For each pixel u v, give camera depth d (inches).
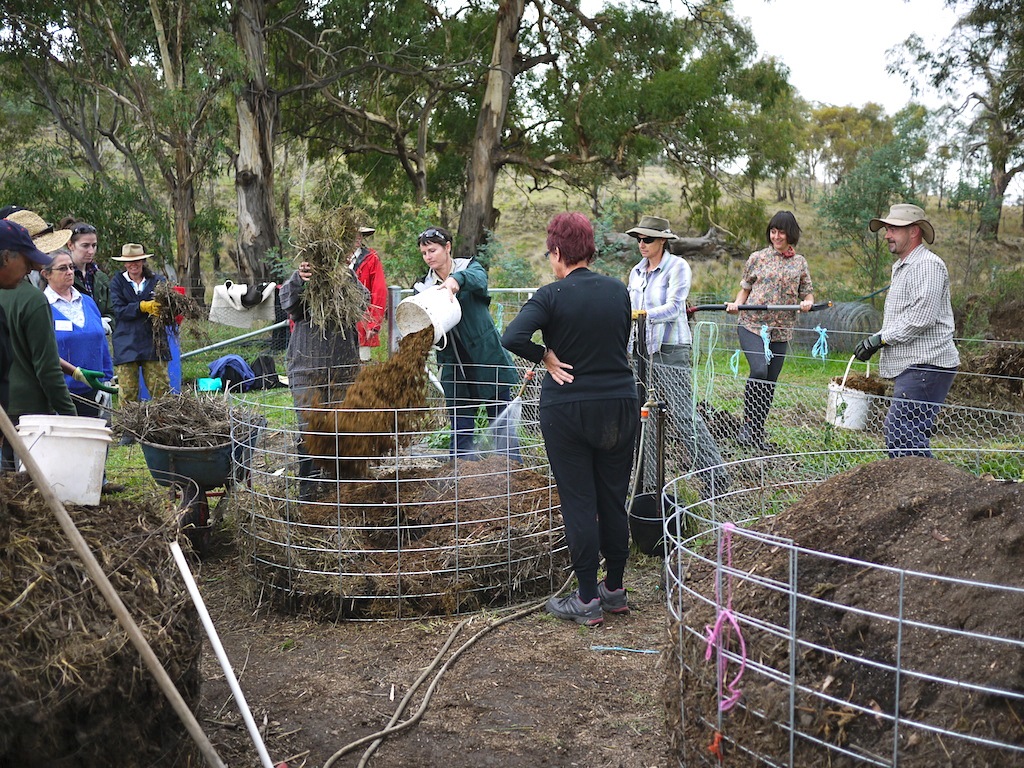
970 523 110.9
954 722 90.7
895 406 215.9
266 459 212.4
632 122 945.5
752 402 254.8
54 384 169.0
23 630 94.9
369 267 253.6
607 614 182.2
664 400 234.5
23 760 90.3
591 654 163.2
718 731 103.8
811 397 296.2
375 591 181.3
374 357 322.0
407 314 209.3
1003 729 87.9
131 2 866.1
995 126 1016.9
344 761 130.0
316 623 180.1
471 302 238.5
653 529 207.5
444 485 205.3
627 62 985.5
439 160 1075.3
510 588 188.1
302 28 965.2
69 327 246.1
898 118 1021.8
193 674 114.3
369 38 960.9
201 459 202.1
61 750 93.1
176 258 897.5
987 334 524.4
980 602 99.1
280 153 1473.9
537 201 1642.5
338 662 162.2
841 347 529.0
